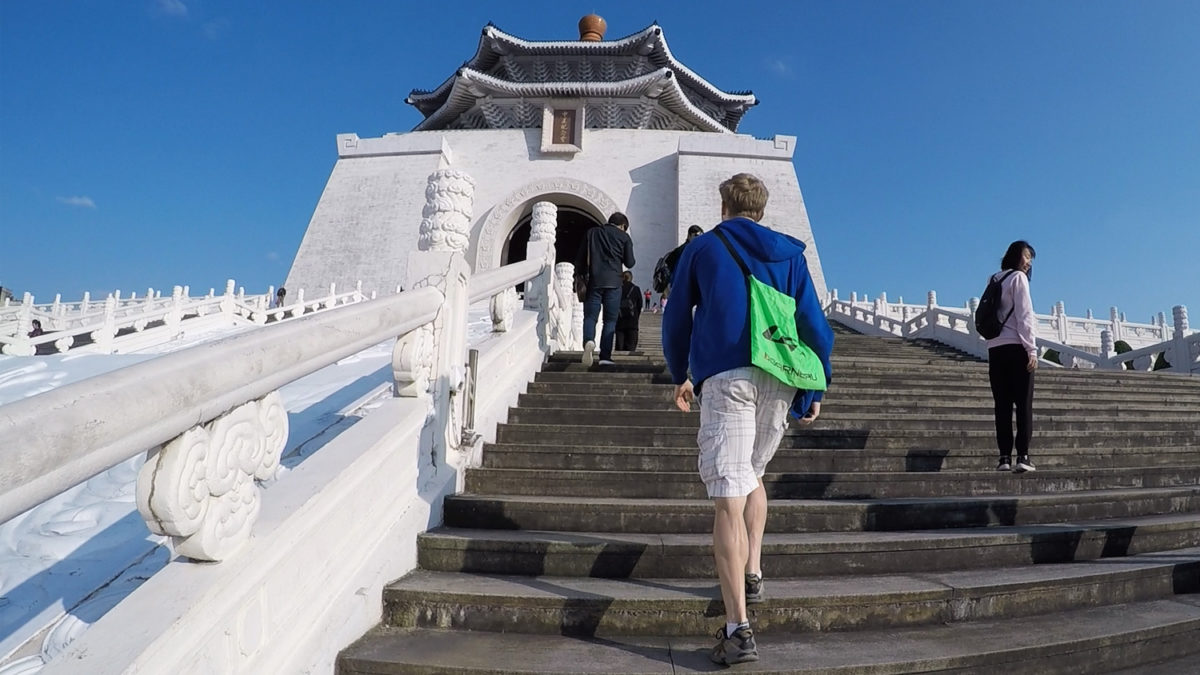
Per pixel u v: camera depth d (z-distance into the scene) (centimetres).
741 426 261
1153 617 309
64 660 158
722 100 3478
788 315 263
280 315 1620
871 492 431
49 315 1575
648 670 243
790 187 2797
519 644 268
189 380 171
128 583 296
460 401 416
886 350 1402
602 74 3186
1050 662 271
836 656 256
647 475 418
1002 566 350
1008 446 464
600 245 708
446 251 397
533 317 661
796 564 324
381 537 296
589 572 324
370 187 2848
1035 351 456
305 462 271
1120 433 593
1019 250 485
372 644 264
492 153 2920
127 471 415
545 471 418
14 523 350
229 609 193
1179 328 1165
